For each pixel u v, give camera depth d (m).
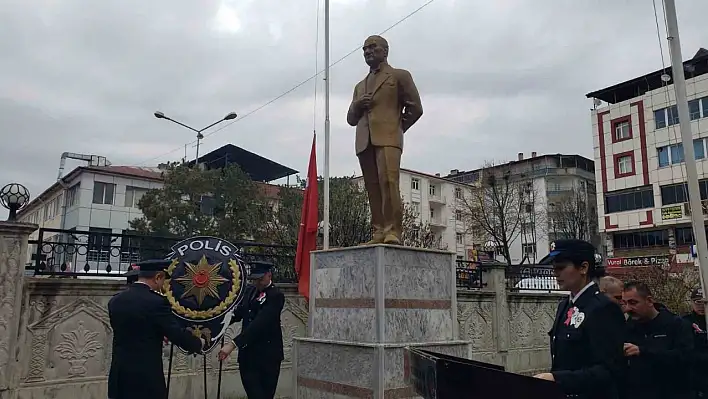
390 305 6.32
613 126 40.69
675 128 36.84
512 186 44.44
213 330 6.19
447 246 48.84
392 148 6.98
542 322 14.52
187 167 23.38
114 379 4.75
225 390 9.17
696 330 5.12
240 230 22.16
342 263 6.94
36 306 7.49
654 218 37.38
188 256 6.25
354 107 7.30
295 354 7.34
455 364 2.64
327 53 11.27
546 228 48.47
